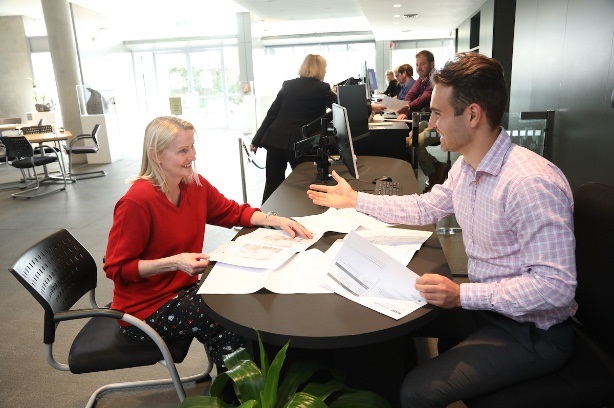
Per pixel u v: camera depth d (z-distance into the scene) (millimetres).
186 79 14727
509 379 1190
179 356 1597
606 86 3039
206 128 15055
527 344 1194
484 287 1179
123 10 10750
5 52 11906
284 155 3891
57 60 8477
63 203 5656
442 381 1187
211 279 1348
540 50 4469
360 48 15633
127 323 1613
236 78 14516
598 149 3182
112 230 1597
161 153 1612
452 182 1607
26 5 10266
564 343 1198
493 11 7242
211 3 10391
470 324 1520
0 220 5004
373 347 1433
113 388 2098
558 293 1108
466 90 1201
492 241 1271
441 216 1643
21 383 2172
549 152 4164
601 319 1272
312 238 1646
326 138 2650
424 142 3664
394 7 8352
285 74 15891
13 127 8570
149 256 1670
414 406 1200
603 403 1159
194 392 2062
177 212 1693
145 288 1636
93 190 6328
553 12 4074
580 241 1360
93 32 10836
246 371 1166
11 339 2564
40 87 12391
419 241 1576
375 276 1276
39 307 2951
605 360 1243
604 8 3057
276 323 1106
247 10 10984
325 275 1340
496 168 1231
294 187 2588
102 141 8609
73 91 8594
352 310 1157
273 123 3877
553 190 1146
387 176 2734
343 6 9977
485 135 1246
